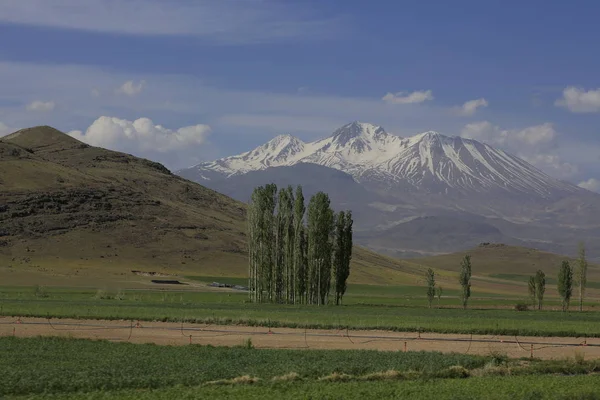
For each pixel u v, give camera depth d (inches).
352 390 1910.7
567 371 2354.8
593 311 6392.7
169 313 4077.3
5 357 2390.5
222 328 3457.2
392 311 5022.1
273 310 4722.0
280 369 2222.0
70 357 2412.6
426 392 1887.3
